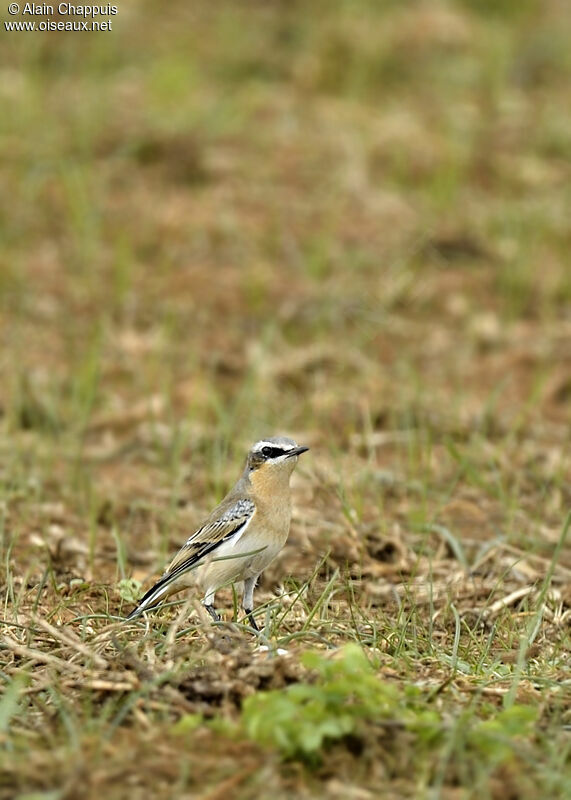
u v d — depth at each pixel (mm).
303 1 30953
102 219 22281
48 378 17516
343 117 26203
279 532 10344
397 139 25516
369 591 11250
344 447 15523
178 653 8695
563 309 20359
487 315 20047
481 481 13875
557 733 7633
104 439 16016
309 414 16203
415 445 15570
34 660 8852
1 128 24328
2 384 17266
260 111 26266
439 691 8156
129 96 26219
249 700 7375
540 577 11750
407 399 16953
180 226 22219
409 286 20328
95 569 11859
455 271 21375
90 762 7129
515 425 15562
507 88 28297
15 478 14273
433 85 28141
